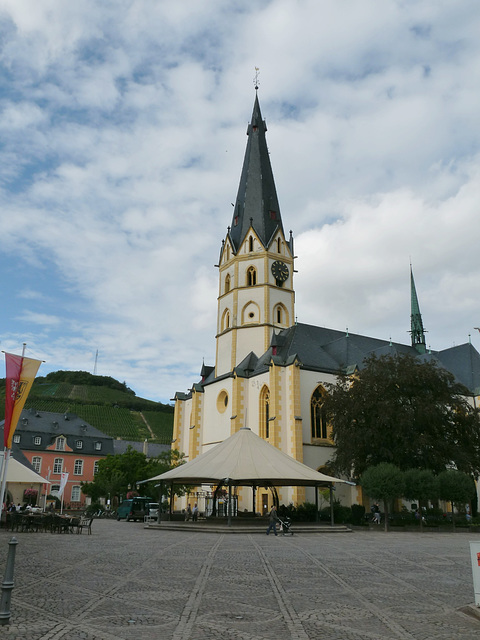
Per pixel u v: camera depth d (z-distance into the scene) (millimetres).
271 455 41219
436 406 45781
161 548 23484
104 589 13039
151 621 9945
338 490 53062
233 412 57812
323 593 13078
